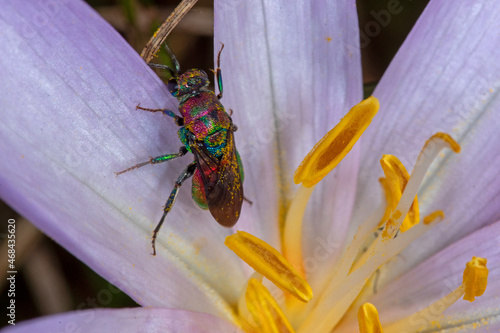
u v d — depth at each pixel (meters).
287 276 0.09
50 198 0.08
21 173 0.08
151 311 0.08
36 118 0.08
